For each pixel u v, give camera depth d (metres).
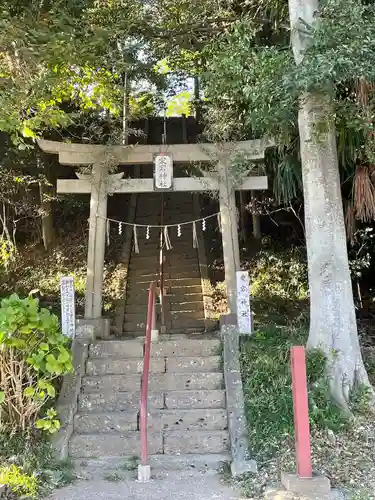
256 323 6.70
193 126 15.66
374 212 5.16
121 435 4.13
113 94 6.97
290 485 3.18
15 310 3.67
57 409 4.27
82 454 4.02
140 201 11.95
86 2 5.45
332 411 4.06
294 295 8.23
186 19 6.66
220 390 4.53
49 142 6.10
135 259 9.77
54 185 9.91
